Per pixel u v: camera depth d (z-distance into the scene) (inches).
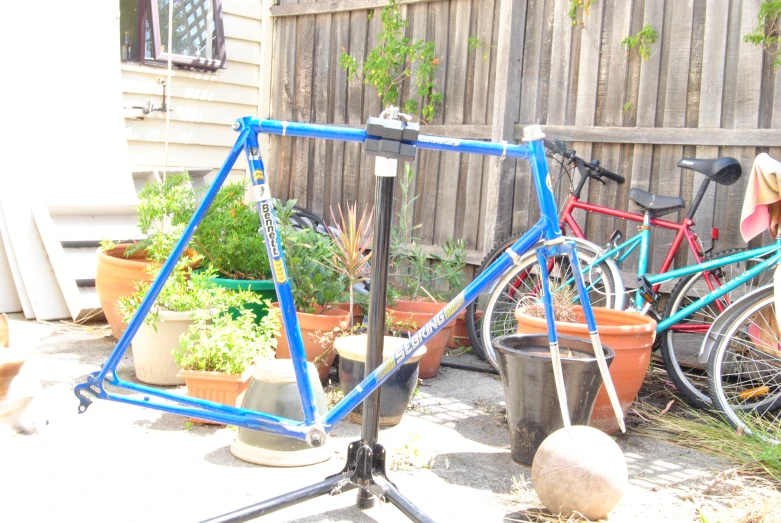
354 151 253.0
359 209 252.1
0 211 207.2
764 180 152.0
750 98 177.5
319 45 263.7
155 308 157.6
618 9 195.6
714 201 183.0
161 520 103.3
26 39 215.9
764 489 125.9
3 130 209.2
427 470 127.3
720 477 130.1
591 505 108.5
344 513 108.7
